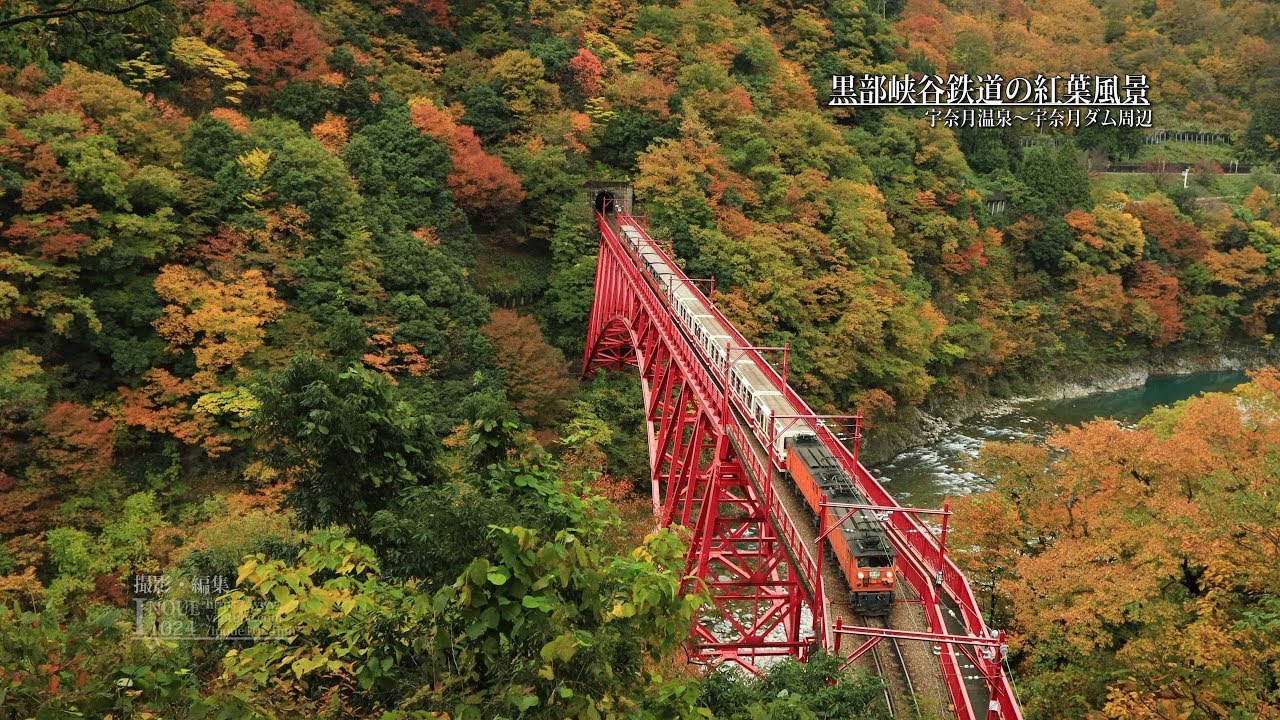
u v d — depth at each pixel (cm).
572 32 8788
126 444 4662
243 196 5444
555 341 6988
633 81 8256
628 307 5422
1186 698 2077
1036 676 2745
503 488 1380
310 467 1689
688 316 4519
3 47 4950
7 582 3294
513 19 8775
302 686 1377
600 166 8000
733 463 3384
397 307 5703
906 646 2352
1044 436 7531
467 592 985
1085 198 10519
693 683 1102
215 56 6319
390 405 1730
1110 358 9544
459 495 1398
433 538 1209
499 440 1552
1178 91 14725
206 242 5322
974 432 7669
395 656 1175
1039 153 10731
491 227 7300
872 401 6875
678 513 4091
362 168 6253
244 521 3647
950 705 2155
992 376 8694
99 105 5144
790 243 7300
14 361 4353
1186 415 4206
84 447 4100
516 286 7006
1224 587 2569
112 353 4709
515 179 7031
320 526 1652
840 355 6931
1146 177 12681
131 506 4281
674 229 7175
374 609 1205
